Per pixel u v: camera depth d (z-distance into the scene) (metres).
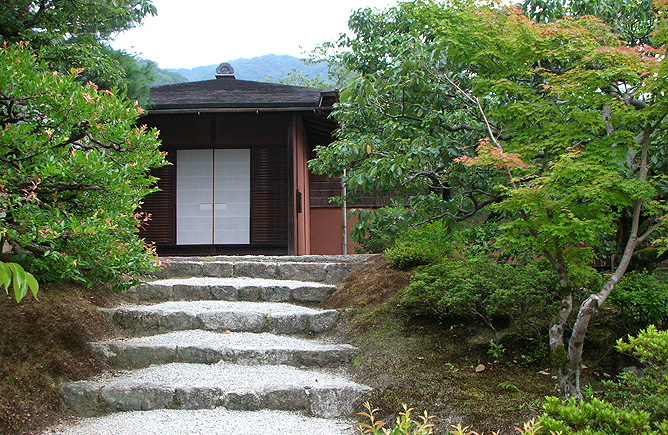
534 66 5.04
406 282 5.89
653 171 5.01
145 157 4.63
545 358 4.42
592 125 3.91
